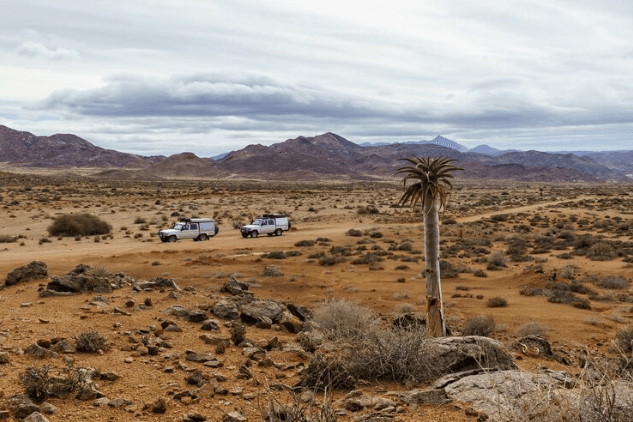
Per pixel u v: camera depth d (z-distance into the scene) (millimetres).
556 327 21000
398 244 54781
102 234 62188
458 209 103000
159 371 8719
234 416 6695
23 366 8188
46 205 87188
